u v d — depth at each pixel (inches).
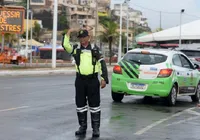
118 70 532.1
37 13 5221.5
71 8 5118.1
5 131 335.0
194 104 562.3
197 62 941.2
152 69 513.7
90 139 313.4
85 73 321.7
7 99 551.5
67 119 397.4
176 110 488.7
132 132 344.5
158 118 422.9
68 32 322.3
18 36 2596.0
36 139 308.5
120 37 2201.0
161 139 320.8
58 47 2878.9
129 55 536.1
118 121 396.5
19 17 1603.1
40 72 1246.9
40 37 4576.8
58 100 550.6
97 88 325.7
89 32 324.5
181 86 550.6
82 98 328.5
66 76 1139.9
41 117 406.3
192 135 340.5
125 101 559.2
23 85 784.9
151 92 513.7
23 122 376.5
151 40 2605.8
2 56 1804.9
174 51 555.2
